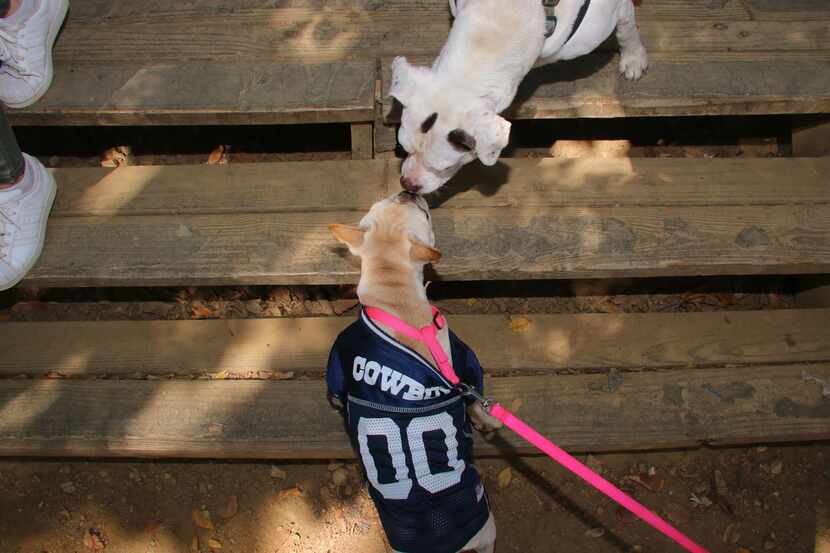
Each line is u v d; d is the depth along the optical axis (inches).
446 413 105.4
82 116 143.9
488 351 140.9
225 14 154.7
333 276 135.7
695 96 142.9
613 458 145.9
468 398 115.0
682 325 142.9
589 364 139.4
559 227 138.9
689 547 97.7
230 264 136.0
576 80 144.8
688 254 136.9
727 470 144.9
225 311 159.0
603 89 143.9
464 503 104.9
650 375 137.4
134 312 159.8
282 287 161.2
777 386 136.0
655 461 145.7
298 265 135.7
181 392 135.0
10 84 141.0
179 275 135.5
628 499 98.0
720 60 148.4
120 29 152.6
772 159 148.3
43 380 137.3
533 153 172.4
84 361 140.4
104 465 145.8
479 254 136.3
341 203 141.8
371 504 142.4
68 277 135.7
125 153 175.6
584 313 148.5
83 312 160.1
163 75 146.7
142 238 138.6
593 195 142.7
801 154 162.2
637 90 143.8
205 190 143.8
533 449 134.9
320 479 144.9
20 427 131.9
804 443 146.6
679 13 155.9
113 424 132.1
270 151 176.9
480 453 136.7
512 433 134.4
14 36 136.5
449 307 160.4
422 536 104.5
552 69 146.0
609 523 140.7
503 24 119.4
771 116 175.8
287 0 156.3
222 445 131.0
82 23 153.2
